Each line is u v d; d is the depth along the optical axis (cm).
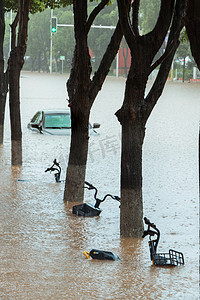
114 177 1770
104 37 10694
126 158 1141
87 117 1412
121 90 6494
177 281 866
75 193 1427
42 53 14950
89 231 1167
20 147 1964
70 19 11738
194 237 1116
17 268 919
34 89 6562
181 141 2572
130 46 1116
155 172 1833
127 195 1141
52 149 2286
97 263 956
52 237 1116
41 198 1464
